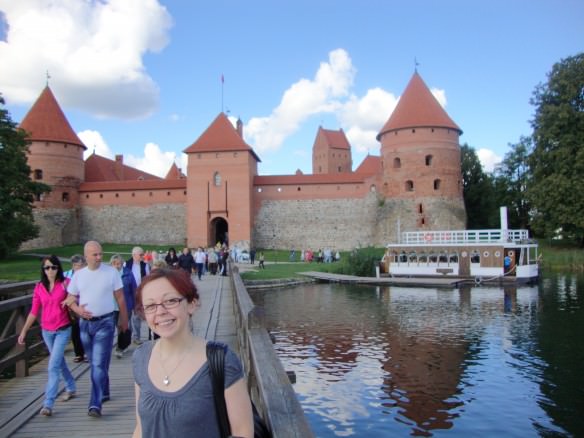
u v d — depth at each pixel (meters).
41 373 9.48
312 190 58.69
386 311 25.75
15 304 8.88
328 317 24.38
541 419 12.07
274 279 36.19
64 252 53.22
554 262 47.09
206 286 25.92
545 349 17.84
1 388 8.55
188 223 56.88
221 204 56.56
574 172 48.38
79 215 60.50
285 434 3.01
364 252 44.94
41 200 58.09
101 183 60.56
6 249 42.78
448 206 55.34
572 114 49.66
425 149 55.56
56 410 7.36
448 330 21.09
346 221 57.81
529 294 30.48
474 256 37.84
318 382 14.84
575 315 23.53
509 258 36.97
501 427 11.68
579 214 47.16
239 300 9.51
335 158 104.69
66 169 59.50
